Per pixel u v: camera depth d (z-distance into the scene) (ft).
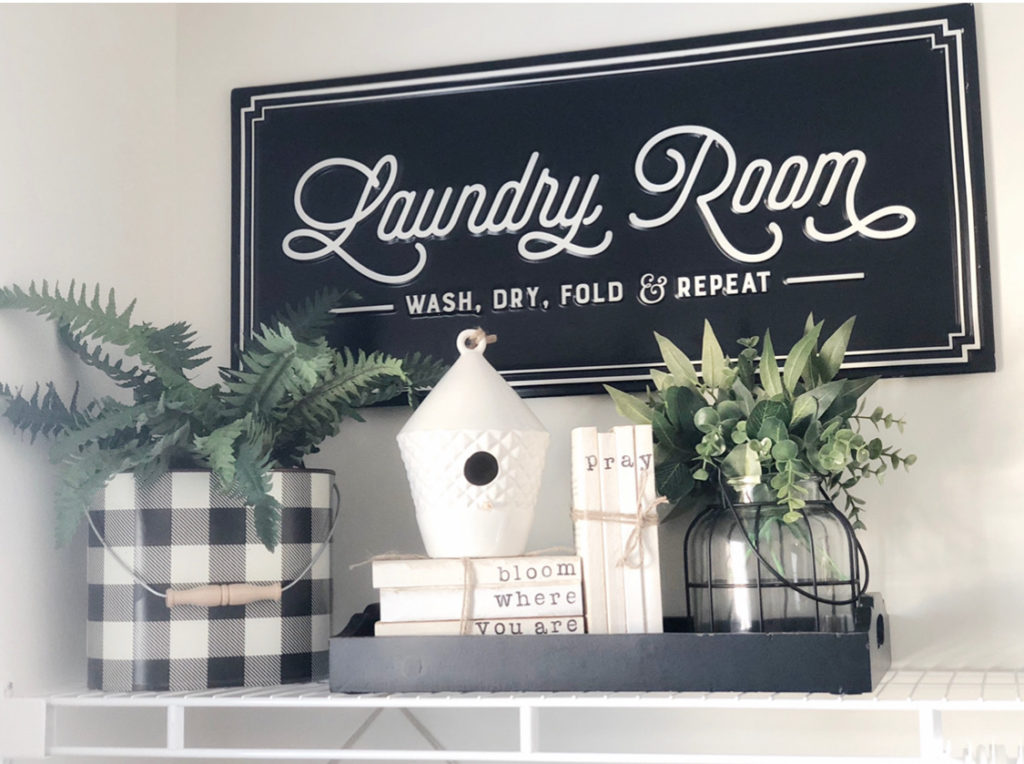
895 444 4.33
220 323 5.01
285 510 3.97
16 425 3.89
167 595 3.81
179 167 5.14
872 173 4.42
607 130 4.71
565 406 4.66
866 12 4.55
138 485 3.89
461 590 3.66
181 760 4.69
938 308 4.29
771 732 4.35
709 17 4.71
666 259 4.59
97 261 4.54
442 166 4.84
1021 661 4.14
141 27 4.96
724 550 3.66
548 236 4.71
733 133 4.58
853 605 3.54
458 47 4.95
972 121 4.34
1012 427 4.23
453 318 4.76
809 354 3.89
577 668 3.50
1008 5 4.40
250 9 5.17
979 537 4.22
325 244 4.90
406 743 4.67
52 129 4.31
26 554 4.04
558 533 4.60
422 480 3.86
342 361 4.29
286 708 4.77
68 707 4.22
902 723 4.23
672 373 4.16
